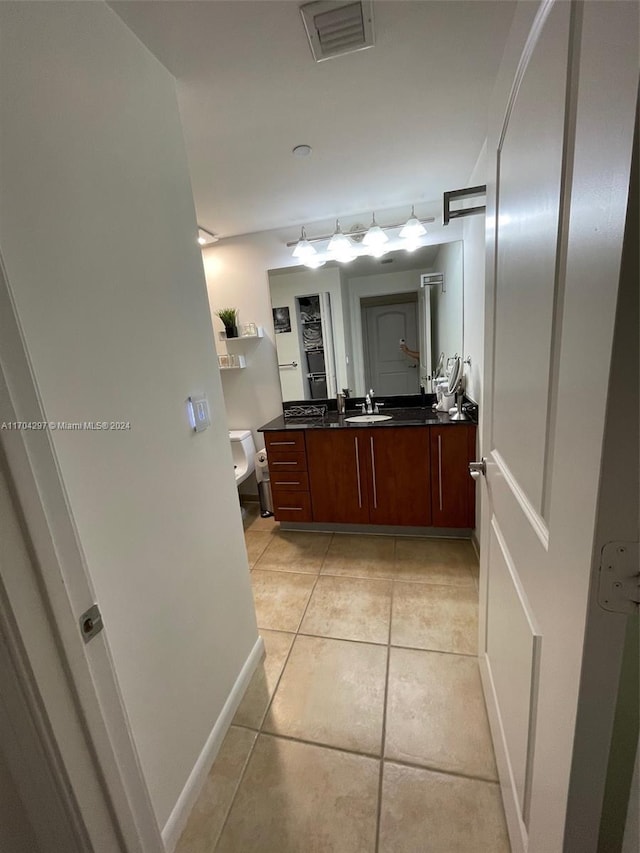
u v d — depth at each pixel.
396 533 2.50
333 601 1.87
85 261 0.77
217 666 1.22
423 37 1.06
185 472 1.09
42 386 0.66
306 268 2.75
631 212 0.34
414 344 2.73
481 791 1.02
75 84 0.77
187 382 1.11
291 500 2.56
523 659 0.77
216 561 1.24
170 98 1.10
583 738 0.48
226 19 0.95
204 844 0.96
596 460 0.42
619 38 0.35
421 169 1.91
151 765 0.90
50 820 0.61
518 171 0.73
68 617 0.59
